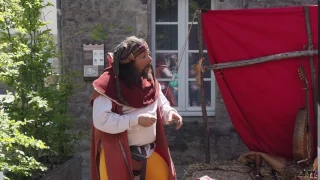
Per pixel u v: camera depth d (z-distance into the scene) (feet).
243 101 19.13
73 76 23.79
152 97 12.23
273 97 18.86
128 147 11.91
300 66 18.48
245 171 18.40
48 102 18.86
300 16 18.25
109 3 25.66
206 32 18.79
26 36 19.42
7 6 17.21
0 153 15.85
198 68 18.89
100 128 11.68
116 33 25.73
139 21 25.71
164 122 12.62
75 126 25.79
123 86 11.80
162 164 12.60
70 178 19.26
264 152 19.29
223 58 18.83
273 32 18.43
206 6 26.32
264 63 18.62
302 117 18.10
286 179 17.76
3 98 18.12
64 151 20.92
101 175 12.14
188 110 26.40
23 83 18.52
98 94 11.80
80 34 25.62
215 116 25.93
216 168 18.65
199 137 25.94
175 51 26.43
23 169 15.81
